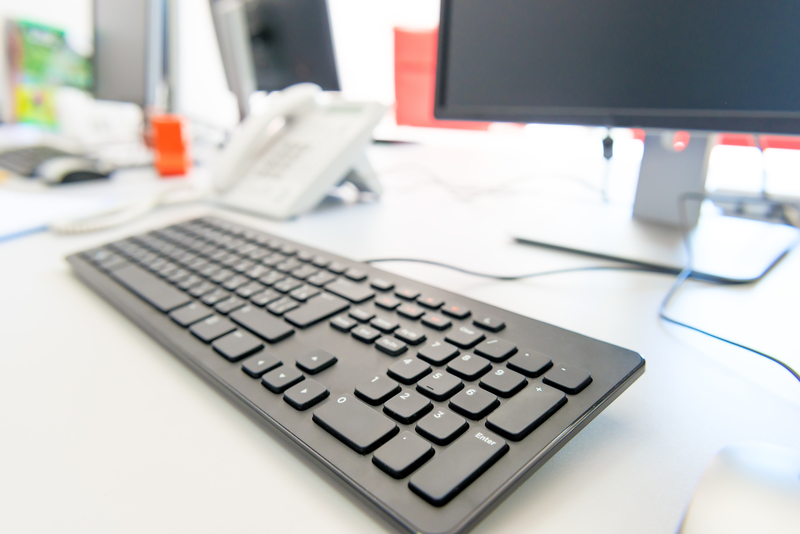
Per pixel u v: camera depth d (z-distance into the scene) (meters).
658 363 0.30
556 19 0.49
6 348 0.33
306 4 1.04
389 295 0.35
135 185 0.89
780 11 0.37
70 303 0.40
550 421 0.22
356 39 2.65
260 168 0.74
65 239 0.59
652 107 0.45
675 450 0.23
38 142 1.28
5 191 0.82
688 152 0.53
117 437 0.24
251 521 0.19
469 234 0.57
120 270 0.43
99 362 0.31
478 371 0.25
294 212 0.65
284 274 0.40
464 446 0.20
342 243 0.55
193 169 1.07
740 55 0.39
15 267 0.49
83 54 1.63
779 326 0.34
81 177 0.89
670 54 0.43
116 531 0.19
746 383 0.28
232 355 0.28
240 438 0.24
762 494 0.18
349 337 0.30
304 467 0.22
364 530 0.19
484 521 0.19
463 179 0.91
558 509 0.19
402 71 1.69
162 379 0.29
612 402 0.26
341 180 0.73
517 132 1.62
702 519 0.17
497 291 0.41
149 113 1.19
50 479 0.21
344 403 0.24
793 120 0.38
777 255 0.46
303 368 0.26
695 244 0.49
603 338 0.33
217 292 0.37
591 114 0.48
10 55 1.65
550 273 0.44
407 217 0.66
